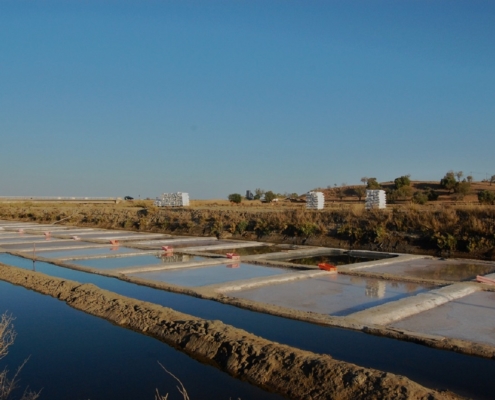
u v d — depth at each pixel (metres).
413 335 7.75
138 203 59.47
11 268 14.66
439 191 59.00
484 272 15.02
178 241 25.09
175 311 9.23
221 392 6.25
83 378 6.80
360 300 10.82
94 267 16.12
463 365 6.77
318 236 24.05
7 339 8.41
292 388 6.11
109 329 8.95
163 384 6.57
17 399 6.19
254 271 15.05
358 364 6.85
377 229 21.95
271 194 61.44
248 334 7.62
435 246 20.03
